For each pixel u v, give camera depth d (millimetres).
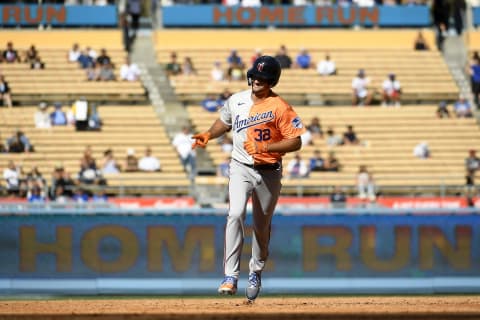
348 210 69562
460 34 105812
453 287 70062
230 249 28812
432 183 81938
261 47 99750
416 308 27078
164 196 76500
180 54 97812
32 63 92688
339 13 102500
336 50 99938
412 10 103688
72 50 94125
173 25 101375
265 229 29750
